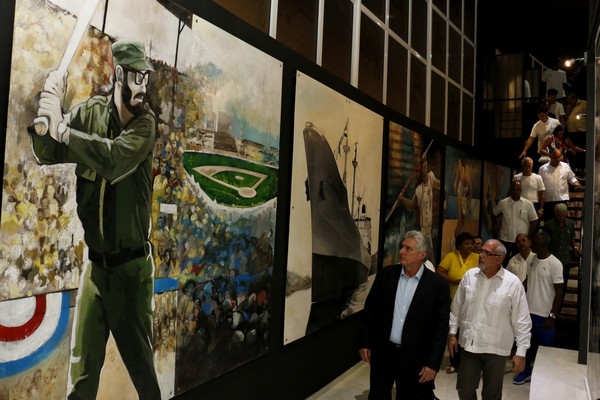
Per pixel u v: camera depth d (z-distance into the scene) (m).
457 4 9.27
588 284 4.95
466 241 6.38
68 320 2.37
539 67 13.84
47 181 2.24
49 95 2.23
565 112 10.98
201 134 3.29
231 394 3.78
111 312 2.61
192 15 3.18
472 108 9.97
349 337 5.85
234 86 3.62
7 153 2.06
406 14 7.30
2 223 2.04
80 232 2.42
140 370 2.82
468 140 9.77
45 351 2.25
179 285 3.14
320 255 4.96
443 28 8.65
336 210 5.25
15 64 2.08
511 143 10.82
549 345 5.95
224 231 3.55
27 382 2.16
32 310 2.18
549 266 5.93
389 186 6.53
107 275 2.59
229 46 3.55
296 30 4.76
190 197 3.21
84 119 2.42
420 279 3.87
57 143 2.28
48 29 2.22
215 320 3.48
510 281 4.02
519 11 12.20
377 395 3.90
